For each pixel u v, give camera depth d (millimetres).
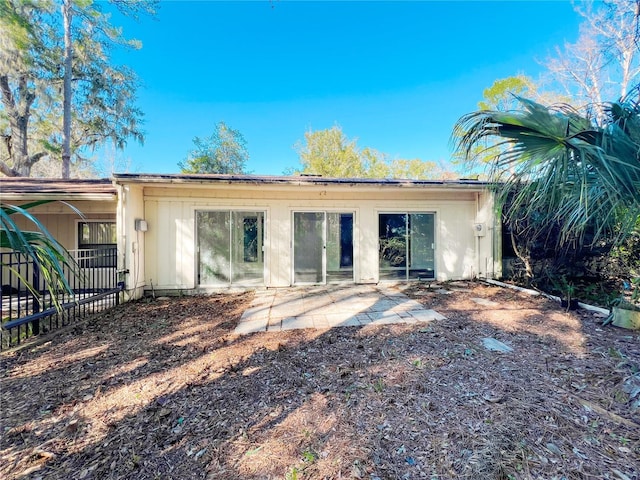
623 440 1938
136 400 2615
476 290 7164
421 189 7703
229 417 2332
